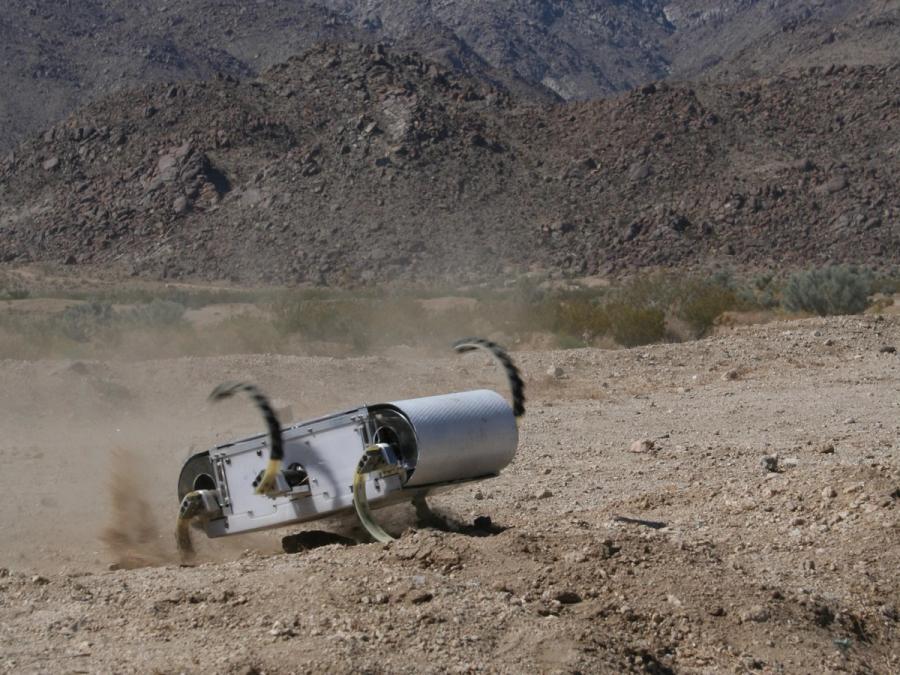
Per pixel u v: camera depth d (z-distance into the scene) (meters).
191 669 7.43
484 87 188.75
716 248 139.38
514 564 9.87
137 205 163.25
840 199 146.38
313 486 10.88
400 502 11.05
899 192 147.75
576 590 9.41
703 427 19.20
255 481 11.18
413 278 133.88
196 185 162.38
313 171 158.12
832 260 134.25
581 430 19.05
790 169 154.00
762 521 12.23
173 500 14.76
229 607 8.72
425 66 189.12
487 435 10.98
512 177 158.38
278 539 12.59
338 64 186.62
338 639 7.86
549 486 14.52
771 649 8.95
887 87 171.62
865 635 9.62
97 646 8.02
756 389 23.80
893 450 16.41
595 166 160.12
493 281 129.62
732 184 152.25
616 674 8.00
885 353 28.30
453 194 152.50
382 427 10.86
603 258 137.50
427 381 24.41
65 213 166.50
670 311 44.19
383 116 169.62
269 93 184.88
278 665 7.50
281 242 145.75
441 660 7.76
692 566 10.05
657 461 16.12
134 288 131.50
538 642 8.16
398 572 9.39
